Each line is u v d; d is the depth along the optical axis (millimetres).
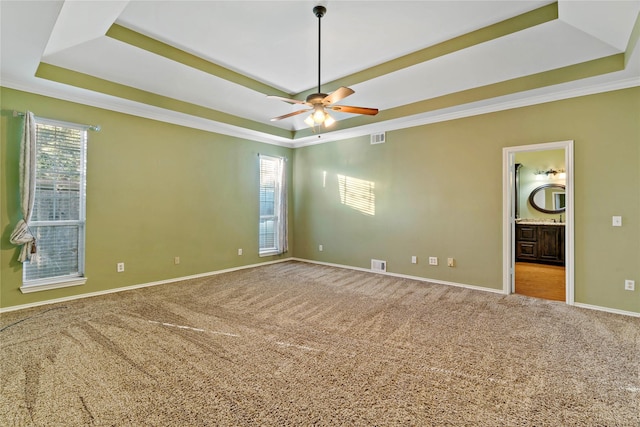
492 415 1754
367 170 5488
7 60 2848
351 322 3143
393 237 5160
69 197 3764
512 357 2420
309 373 2188
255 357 2412
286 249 6453
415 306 3633
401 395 1939
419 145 4852
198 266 5051
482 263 4293
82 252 3863
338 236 5922
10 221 3346
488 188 4223
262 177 6152
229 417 1731
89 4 2262
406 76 3904
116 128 4109
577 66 3271
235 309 3510
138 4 2725
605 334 2830
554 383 2062
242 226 5723
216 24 3031
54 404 1824
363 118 5031
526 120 3910
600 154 3445
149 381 2072
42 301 3557
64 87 3482
